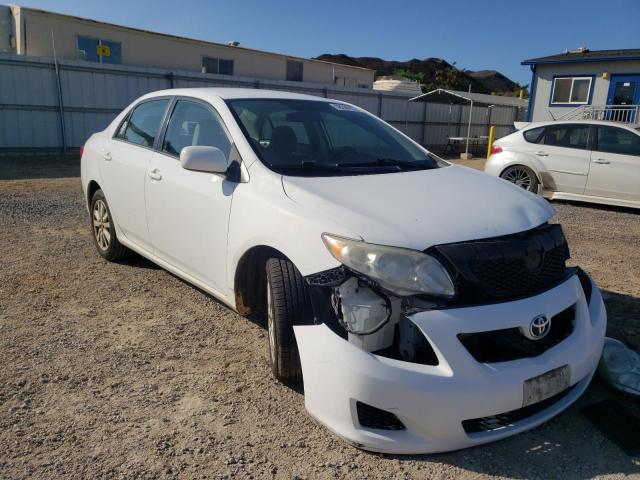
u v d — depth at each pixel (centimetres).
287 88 2186
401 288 245
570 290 280
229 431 274
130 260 536
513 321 248
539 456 261
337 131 392
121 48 2267
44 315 408
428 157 404
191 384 316
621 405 302
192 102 412
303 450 261
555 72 2231
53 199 907
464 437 243
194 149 327
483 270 252
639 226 795
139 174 435
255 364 340
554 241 286
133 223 457
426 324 239
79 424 276
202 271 373
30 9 2012
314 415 259
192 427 276
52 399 298
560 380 258
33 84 1634
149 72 1844
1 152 1612
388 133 421
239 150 345
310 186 304
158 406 294
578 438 275
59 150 1712
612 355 317
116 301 438
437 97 2558
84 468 244
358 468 249
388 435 245
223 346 364
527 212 298
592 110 2119
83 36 2150
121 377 322
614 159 895
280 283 293
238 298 340
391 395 235
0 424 274
